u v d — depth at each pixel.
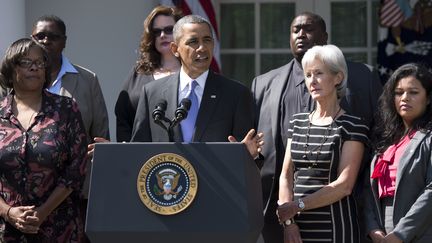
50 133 14.69
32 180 14.56
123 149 12.34
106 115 18.23
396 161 15.25
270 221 17.12
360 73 17.47
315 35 17.95
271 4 27.30
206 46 14.66
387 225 15.22
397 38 25.50
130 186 12.27
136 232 12.18
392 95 15.54
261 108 17.81
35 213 14.37
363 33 27.09
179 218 12.16
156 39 18.20
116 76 24.89
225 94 14.86
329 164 14.98
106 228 12.20
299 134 15.36
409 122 15.44
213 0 26.55
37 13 24.83
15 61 14.79
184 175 12.21
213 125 14.66
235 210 12.11
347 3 27.14
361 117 16.86
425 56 25.39
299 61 17.92
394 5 25.48
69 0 24.84
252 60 27.25
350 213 15.10
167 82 15.12
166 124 14.77
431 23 25.36
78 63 24.94
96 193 12.28
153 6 24.94
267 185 17.23
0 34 21.33
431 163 14.95
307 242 15.02
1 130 14.72
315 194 14.82
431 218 14.88
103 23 24.88
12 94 15.12
